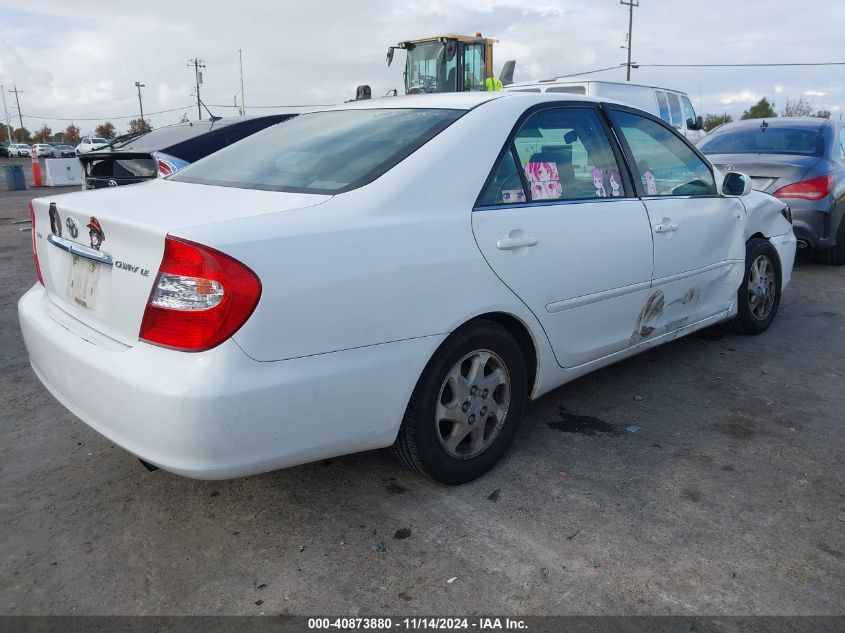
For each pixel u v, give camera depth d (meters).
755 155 7.79
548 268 3.16
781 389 4.20
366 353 2.55
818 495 3.01
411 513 2.89
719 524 2.79
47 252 3.01
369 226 2.57
